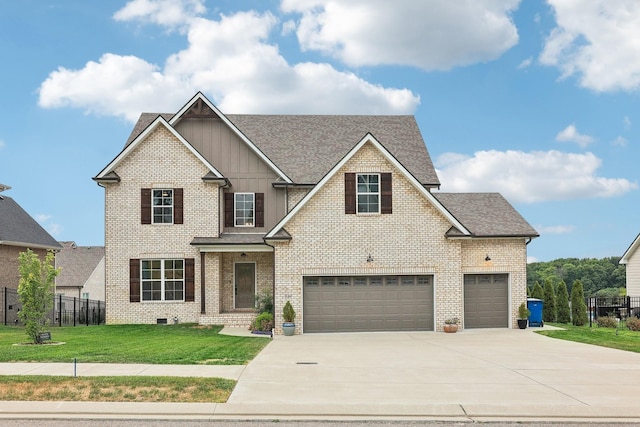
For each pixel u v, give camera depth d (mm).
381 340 22484
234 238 28062
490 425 10305
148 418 10531
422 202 25734
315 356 17656
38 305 20391
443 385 13125
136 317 28016
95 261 54094
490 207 28844
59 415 10680
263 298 27234
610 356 17797
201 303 27641
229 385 12719
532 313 27406
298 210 25375
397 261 25484
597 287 62531
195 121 29688
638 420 10586
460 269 25719
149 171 28344
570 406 11320
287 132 32688
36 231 37969
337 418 10586
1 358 16250
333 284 25516
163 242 28203
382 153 25656
